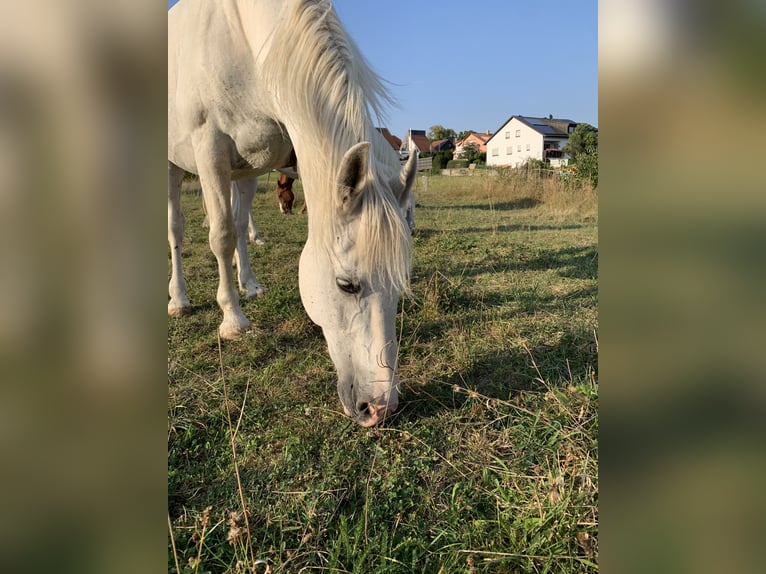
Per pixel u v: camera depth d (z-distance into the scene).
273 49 2.07
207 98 2.65
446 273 4.46
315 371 2.67
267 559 1.42
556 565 1.34
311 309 2.04
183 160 3.18
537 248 5.53
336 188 1.76
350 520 1.60
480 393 2.34
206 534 1.49
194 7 2.73
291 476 1.83
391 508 1.65
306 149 2.02
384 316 1.83
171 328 3.33
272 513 1.63
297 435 2.06
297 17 2.00
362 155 1.71
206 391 2.43
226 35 2.54
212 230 2.95
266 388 2.48
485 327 3.14
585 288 3.93
